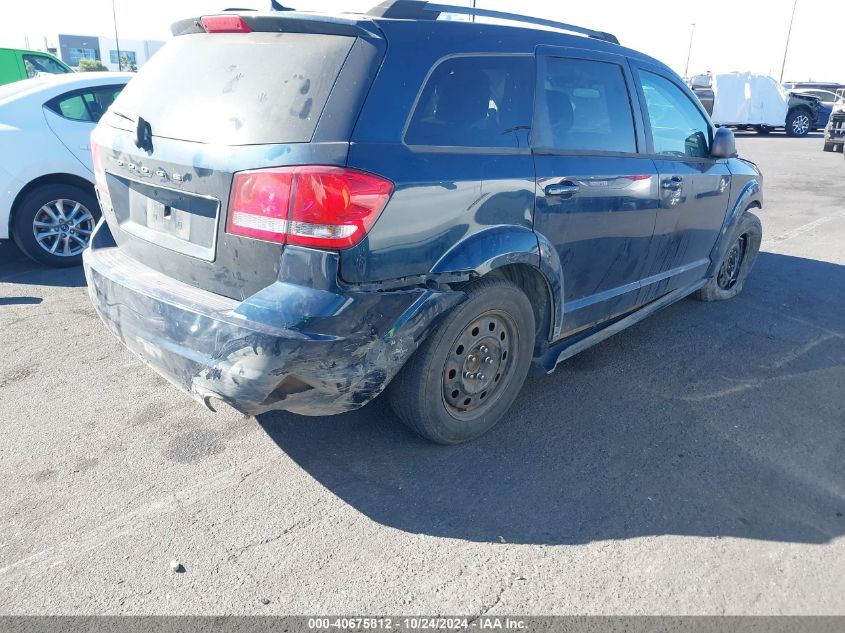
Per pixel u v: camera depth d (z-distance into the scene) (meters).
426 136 2.61
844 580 2.38
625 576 2.38
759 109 23.08
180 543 2.51
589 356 4.22
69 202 5.81
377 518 2.67
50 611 2.20
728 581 2.37
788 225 8.31
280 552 2.47
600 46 3.58
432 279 2.65
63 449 3.10
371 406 3.51
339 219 2.30
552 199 3.10
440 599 2.27
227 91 2.59
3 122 5.44
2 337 4.35
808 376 3.99
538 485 2.89
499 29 3.01
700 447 3.20
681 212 4.13
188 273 2.69
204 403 2.56
